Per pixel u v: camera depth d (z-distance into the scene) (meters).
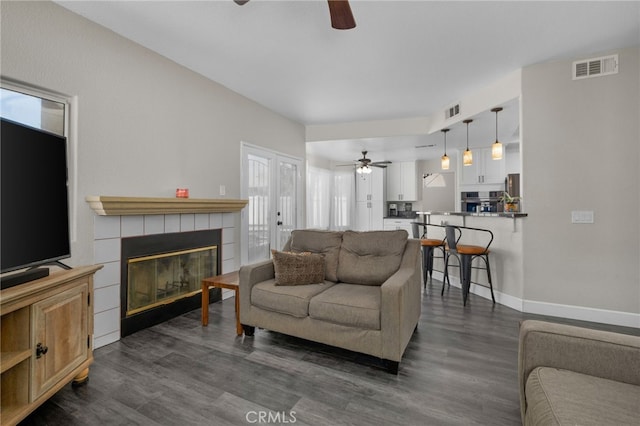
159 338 2.55
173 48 2.79
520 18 2.34
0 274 1.49
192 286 3.30
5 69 1.91
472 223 3.94
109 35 2.48
